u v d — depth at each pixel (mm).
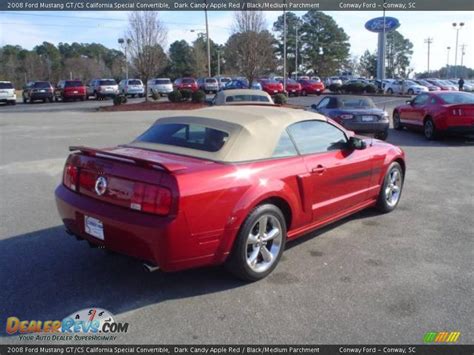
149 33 28984
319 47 97688
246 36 29922
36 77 83750
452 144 12695
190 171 3568
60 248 4828
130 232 3518
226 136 4113
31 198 6816
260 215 3969
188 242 3508
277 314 3502
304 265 4422
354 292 3854
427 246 4918
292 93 40875
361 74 121562
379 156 5699
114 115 22422
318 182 4637
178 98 28625
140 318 3457
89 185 3926
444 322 3391
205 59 76562
